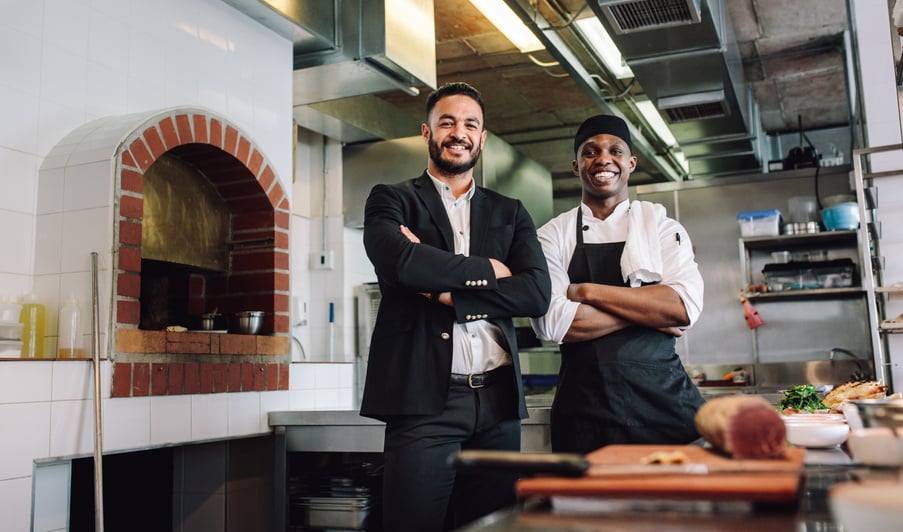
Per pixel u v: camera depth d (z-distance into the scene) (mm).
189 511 3791
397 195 2137
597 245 2277
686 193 6316
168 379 3109
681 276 2184
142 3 3432
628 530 792
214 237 3895
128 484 3662
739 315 6062
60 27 3084
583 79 5684
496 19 5094
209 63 3754
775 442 1063
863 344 5734
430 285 1960
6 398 2492
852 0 4770
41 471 2623
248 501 3773
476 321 2043
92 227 2928
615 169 2275
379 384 2002
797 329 5895
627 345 2098
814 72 6836
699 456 1106
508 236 2172
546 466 954
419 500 1947
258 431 3564
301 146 5945
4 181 2875
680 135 6027
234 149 3658
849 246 5805
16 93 2920
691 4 4000
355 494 3492
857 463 1220
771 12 5723
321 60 4383
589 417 2074
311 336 5824
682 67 4812
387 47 4266
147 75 3438
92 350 2771
